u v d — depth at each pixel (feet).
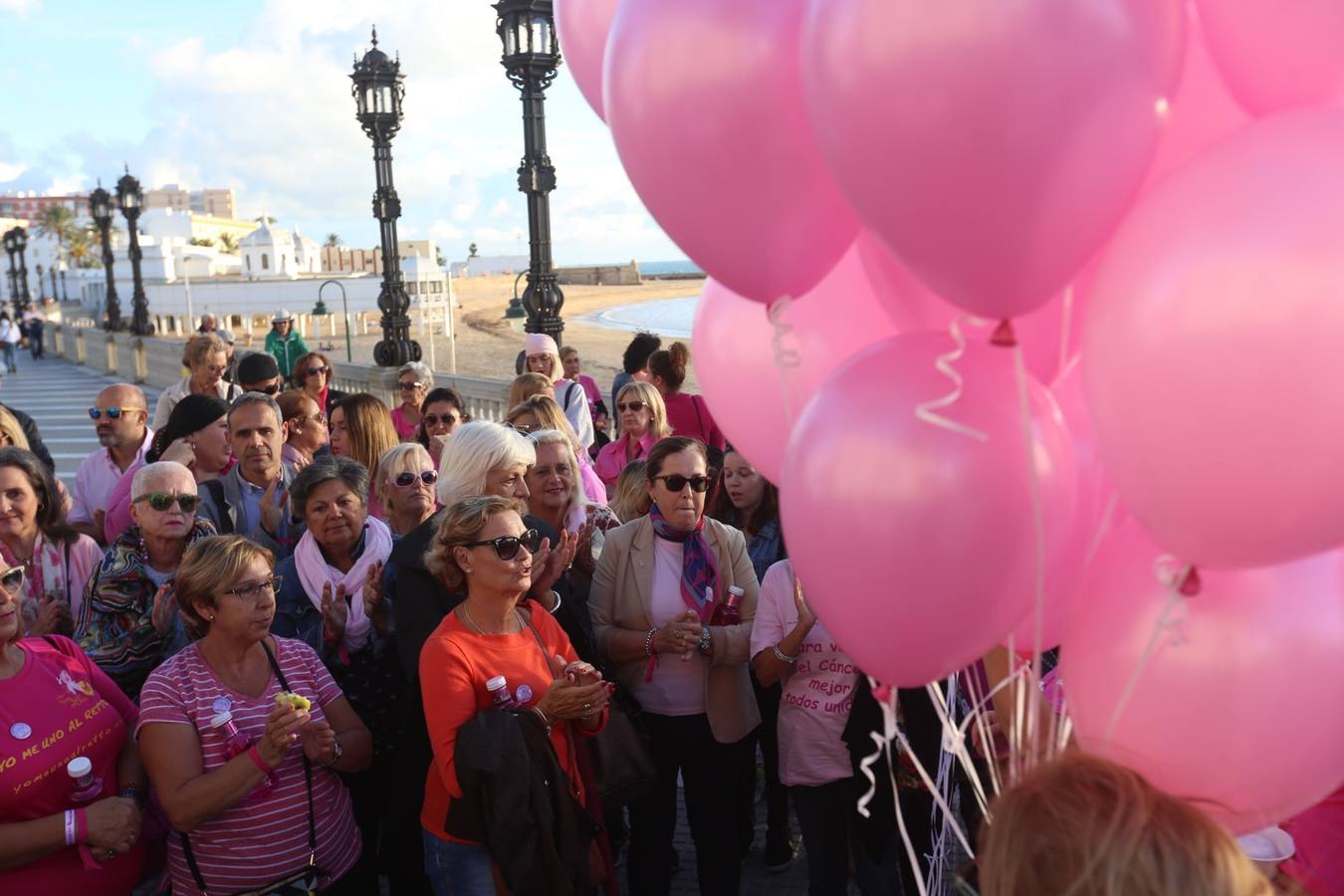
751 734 12.82
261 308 148.36
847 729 10.98
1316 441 4.34
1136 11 4.46
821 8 4.86
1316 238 4.27
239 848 9.46
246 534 14.92
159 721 9.42
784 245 5.89
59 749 9.27
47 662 9.68
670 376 23.72
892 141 4.60
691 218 5.84
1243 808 5.54
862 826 10.98
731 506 15.30
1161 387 4.59
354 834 10.42
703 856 11.93
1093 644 5.74
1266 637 5.18
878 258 6.23
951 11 4.34
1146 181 5.44
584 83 7.61
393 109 43.88
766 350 7.26
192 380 24.38
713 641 11.71
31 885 8.92
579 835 9.46
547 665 10.23
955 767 10.39
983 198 4.57
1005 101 4.33
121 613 12.13
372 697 11.90
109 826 9.09
